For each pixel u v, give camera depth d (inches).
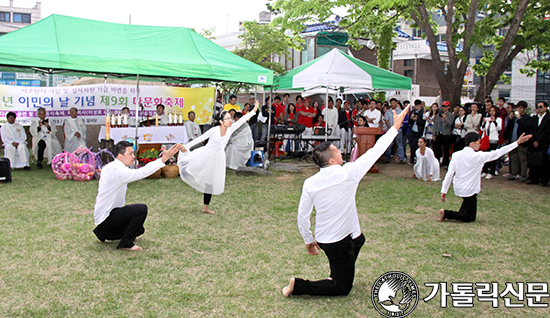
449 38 501.4
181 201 279.6
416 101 471.5
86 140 475.5
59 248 185.9
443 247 197.9
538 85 1152.8
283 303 139.9
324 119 515.5
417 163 379.6
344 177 131.6
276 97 514.0
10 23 2245.3
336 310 136.2
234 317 130.5
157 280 155.3
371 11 528.4
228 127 251.0
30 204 261.4
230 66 375.9
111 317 128.5
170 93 494.6
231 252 186.5
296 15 510.0
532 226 236.7
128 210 184.4
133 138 371.2
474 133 239.9
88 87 474.9
